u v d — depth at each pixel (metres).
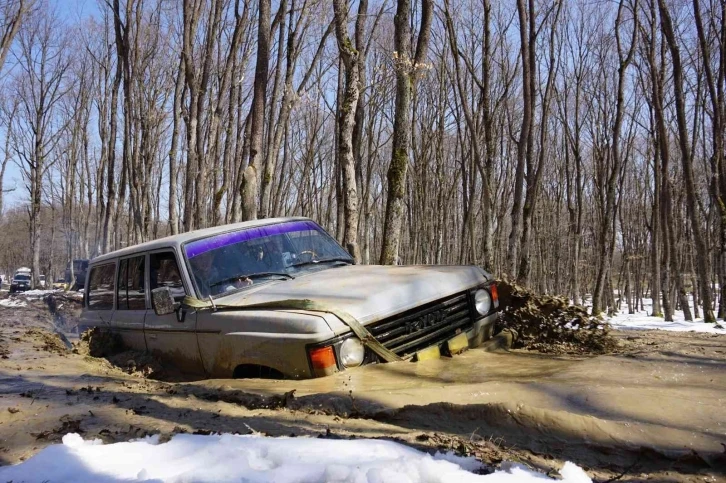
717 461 2.50
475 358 4.49
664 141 19.36
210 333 4.51
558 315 5.15
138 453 2.56
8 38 15.89
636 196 38.28
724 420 2.94
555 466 2.49
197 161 16.55
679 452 2.56
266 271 5.06
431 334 4.45
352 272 5.04
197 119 16.42
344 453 2.43
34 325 9.95
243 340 4.18
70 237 41.03
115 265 6.16
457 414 3.04
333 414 3.19
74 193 44.91
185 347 4.80
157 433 2.92
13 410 3.46
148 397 3.72
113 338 5.87
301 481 2.16
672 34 15.28
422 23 9.01
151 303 5.39
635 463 2.54
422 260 29.11
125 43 20.28
